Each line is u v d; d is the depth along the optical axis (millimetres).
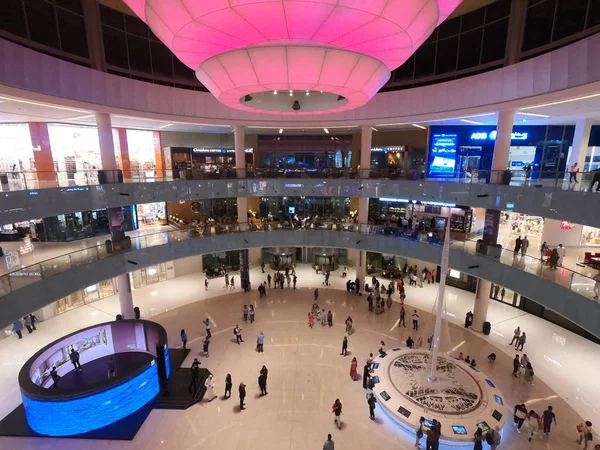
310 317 22344
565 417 14570
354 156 33812
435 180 21438
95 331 18500
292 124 25203
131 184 20016
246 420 14602
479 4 18844
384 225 26312
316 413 14953
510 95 16703
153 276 29859
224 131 32125
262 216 36062
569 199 14125
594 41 12500
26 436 13812
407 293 27500
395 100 22688
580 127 21641
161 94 21094
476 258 19328
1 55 12898
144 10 7715
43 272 15547
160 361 16266
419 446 13281
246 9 6277
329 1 6055
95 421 14180
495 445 12711
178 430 14117
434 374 16250
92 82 17328
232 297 27000
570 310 13945
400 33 7395
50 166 25375
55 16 16219
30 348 19875
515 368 17125
